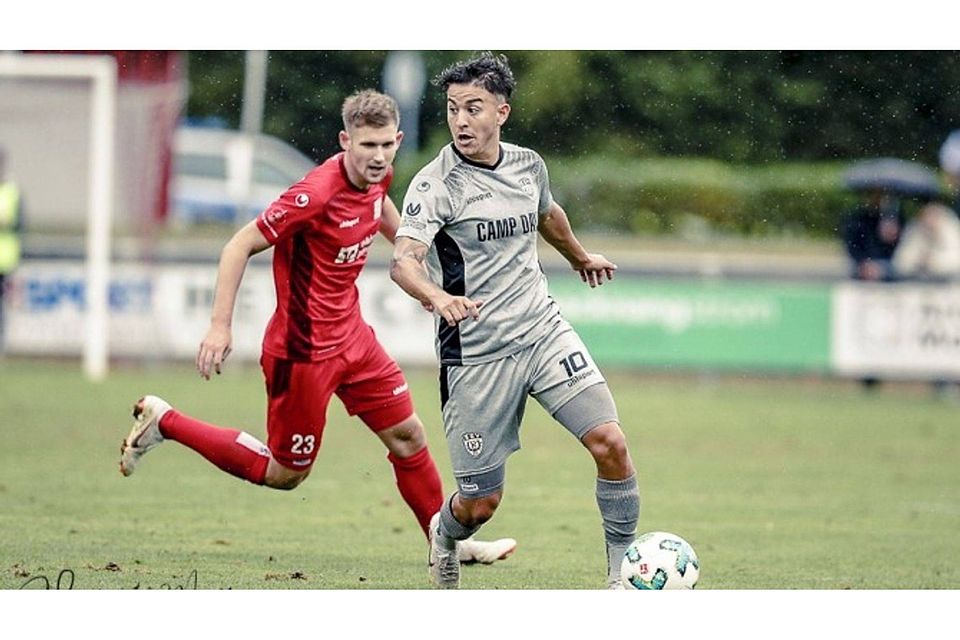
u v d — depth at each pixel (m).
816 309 60.69
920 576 25.53
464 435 21.97
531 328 21.72
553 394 21.67
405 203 21.42
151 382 57.69
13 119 72.94
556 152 93.19
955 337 60.56
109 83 58.19
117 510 30.69
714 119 93.50
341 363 23.34
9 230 60.91
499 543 25.33
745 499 34.69
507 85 21.58
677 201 87.25
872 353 60.75
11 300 61.09
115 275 61.41
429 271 22.00
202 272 61.66
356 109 21.86
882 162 89.25
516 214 21.64
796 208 87.62
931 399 61.22
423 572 25.03
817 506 33.78
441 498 24.62
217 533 28.38
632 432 47.62
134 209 72.44
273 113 83.75
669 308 60.59
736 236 87.25
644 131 93.94
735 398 59.44
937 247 65.12
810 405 57.53
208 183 82.00
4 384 55.84
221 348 21.38
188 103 86.31
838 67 93.19
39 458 38.12
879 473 39.72
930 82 92.00
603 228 86.75
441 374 22.06
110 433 43.31
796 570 25.88
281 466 23.77
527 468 39.62
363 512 31.62
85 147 73.44
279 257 22.84
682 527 30.50
